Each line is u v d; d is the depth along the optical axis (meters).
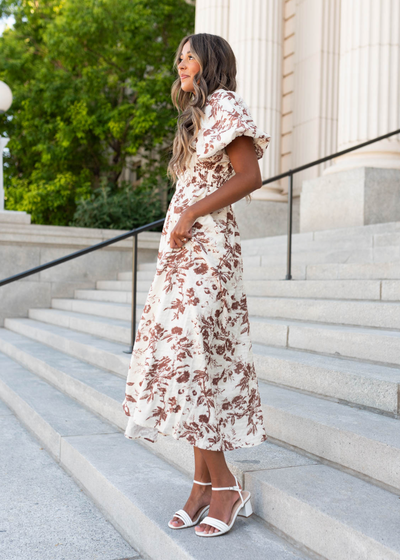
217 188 2.16
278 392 3.15
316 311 4.05
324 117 9.84
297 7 10.50
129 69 15.88
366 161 6.87
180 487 2.64
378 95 7.08
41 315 8.39
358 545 1.77
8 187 17.78
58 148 15.34
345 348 3.33
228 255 2.15
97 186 17.03
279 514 2.15
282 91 10.83
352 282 4.15
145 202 11.37
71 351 5.80
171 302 2.13
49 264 4.66
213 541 2.10
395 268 4.16
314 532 1.96
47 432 3.77
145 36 14.85
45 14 16.56
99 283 9.46
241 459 2.53
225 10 10.05
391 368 2.97
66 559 2.32
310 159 9.92
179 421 2.06
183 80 2.24
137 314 6.24
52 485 3.15
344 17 7.47
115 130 14.77
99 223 10.70
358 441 2.27
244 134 2.05
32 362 5.71
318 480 2.26
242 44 9.60
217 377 2.13
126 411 2.22
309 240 6.47
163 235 2.24
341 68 7.49
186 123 2.14
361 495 2.09
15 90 15.91
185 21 15.06
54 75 15.42
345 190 6.92
